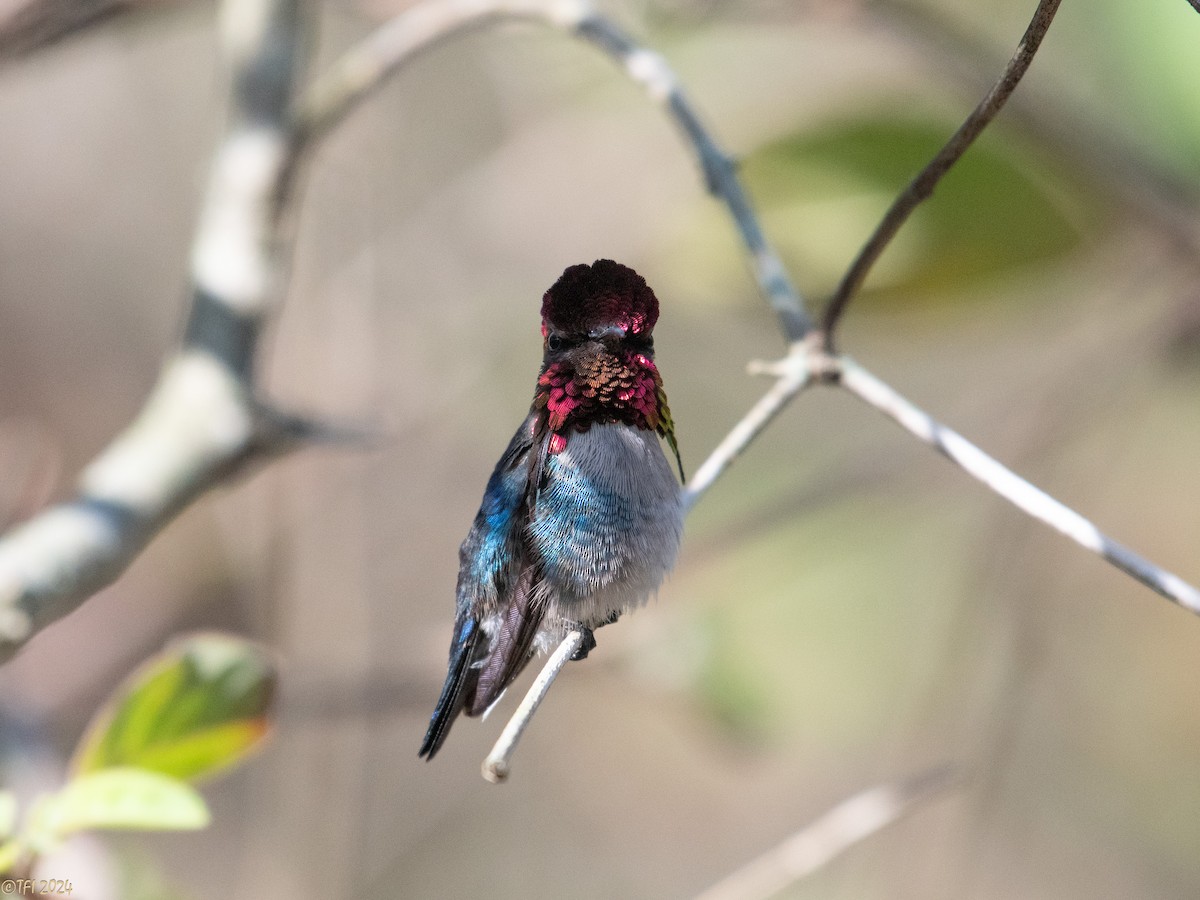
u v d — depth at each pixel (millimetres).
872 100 8516
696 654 10352
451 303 13312
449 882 14633
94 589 6277
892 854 9797
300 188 8586
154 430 7027
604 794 15477
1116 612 13453
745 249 6574
